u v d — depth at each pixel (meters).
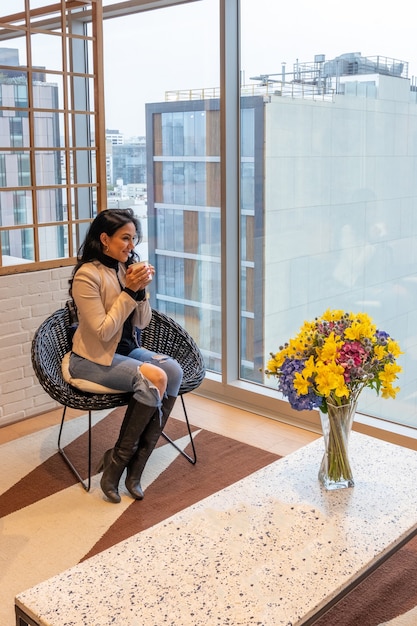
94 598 1.71
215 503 2.14
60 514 2.83
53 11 3.77
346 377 2.04
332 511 2.09
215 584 1.75
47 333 3.20
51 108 3.89
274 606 1.67
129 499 2.95
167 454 3.36
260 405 3.88
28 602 1.69
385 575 2.41
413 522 2.02
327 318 2.26
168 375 3.01
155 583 1.76
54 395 2.88
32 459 3.31
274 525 2.01
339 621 2.18
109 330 2.93
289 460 2.43
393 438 3.28
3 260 3.61
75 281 2.99
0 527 2.74
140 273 2.97
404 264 3.21
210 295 4.20
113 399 2.90
